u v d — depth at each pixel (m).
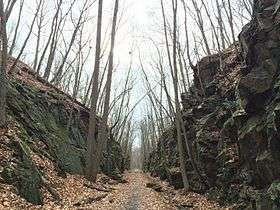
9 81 19.91
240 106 14.93
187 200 18.97
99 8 22.81
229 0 21.73
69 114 26.36
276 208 10.27
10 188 11.51
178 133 22.38
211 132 19.64
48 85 28.16
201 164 19.77
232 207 13.95
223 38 25.39
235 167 15.77
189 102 26.52
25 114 19.19
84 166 23.81
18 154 13.23
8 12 15.40
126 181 32.44
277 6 13.55
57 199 13.56
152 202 17.53
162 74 28.95
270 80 12.88
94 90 22.91
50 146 19.50
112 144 44.03
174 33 23.23
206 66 24.84
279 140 11.16
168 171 28.50
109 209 14.09
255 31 14.26
